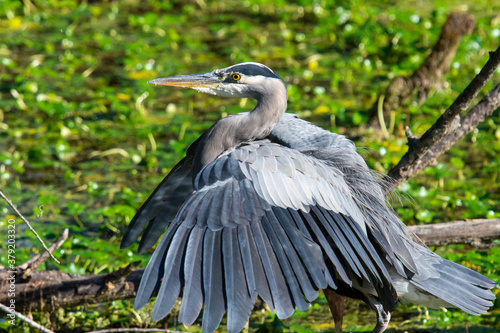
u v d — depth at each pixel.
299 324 8.70
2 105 15.55
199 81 7.88
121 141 14.05
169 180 8.10
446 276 7.10
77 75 17.12
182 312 5.30
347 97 15.69
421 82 14.58
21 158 13.27
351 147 7.70
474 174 12.53
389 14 18.91
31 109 15.33
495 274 9.35
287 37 18.91
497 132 13.70
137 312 8.84
